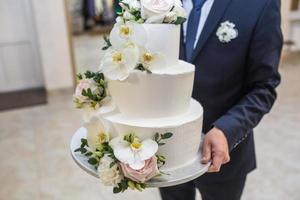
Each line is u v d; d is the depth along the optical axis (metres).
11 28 3.78
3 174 2.37
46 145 2.75
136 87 0.79
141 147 0.75
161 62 0.78
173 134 0.80
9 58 3.89
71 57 3.84
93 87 0.84
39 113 3.39
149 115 0.82
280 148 2.63
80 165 0.82
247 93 1.07
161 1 0.77
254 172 2.32
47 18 3.62
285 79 4.16
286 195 2.11
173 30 0.79
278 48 1.01
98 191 2.18
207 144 0.90
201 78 1.08
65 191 2.19
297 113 3.25
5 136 2.92
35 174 2.37
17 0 3.70
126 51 0.75
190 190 1.45
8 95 3.87
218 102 1.11
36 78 4.06
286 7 4.72
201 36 1.05
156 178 0.79
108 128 0.80
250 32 1.00
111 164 0.73
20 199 2.12
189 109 0.89
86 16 4.21
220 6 1.02
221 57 1.04
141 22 0.76
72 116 3.29
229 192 1.29
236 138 0.94
